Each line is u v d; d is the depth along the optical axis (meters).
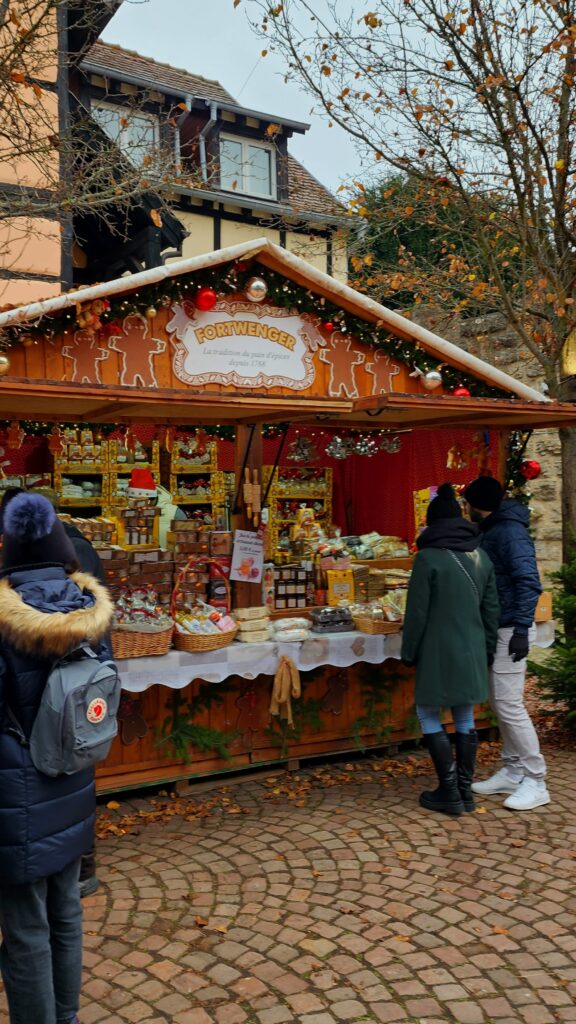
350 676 5.28
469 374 5.58
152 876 3.70
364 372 5.23
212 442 7.93
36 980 2.25
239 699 4.90
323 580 5.57
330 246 8.73
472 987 2.86
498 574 4.60
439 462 6.89
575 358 6.37
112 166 5.53
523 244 6.50
